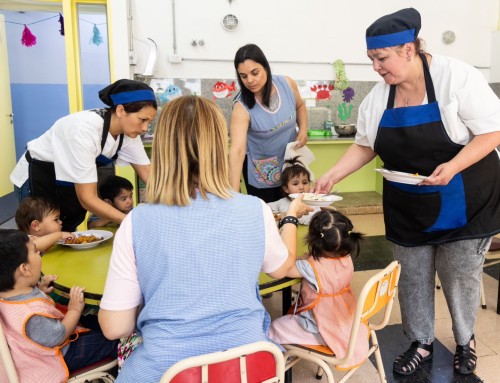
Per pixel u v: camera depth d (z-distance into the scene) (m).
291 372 2.06
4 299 1.43
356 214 4.91
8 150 5.48
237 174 2.57
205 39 4.59
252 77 2.45
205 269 1.07
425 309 2.20
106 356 1.61
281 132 2.71
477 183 1.90
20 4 4.54
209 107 1.14
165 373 0.99
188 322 1.06
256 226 1.14
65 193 2.24
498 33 5.05
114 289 1.10
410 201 1.99
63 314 1.59
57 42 6.41
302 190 2.62
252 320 1.12
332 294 1.74
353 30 4.90
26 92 6.47
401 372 2.17
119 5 4.10
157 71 4.56
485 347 2.40
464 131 1.83
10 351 1.40
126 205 2.36
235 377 1.06
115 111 2.03
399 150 1.93
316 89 4.94
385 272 1.57
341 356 1.62
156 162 1.13
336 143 4.86
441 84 1.80
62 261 1.79
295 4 4.72
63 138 1.98
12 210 5.10
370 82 5.06
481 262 2.04
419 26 1.78
